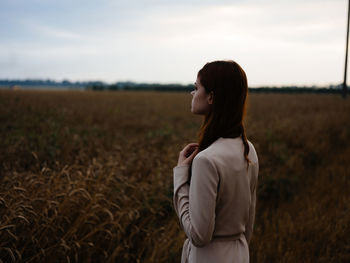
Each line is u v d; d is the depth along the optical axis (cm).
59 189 310
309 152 780
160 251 304
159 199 390
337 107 2041
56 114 1300
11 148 516
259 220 426
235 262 135
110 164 400
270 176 557
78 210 289
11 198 278
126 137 876
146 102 2620
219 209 132
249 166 139
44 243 263
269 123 1172
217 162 124
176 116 1689
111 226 310
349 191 521
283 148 756
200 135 140
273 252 340
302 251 348
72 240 264
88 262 281
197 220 122
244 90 136
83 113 1411
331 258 337
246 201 136
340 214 425
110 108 1709
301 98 3256
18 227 264
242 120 139
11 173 389
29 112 1301
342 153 820
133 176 429
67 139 633
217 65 135
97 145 649
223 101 133
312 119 1268
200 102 139
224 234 134
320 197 498
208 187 122
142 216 357
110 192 350
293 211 452
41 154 514
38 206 285
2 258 245
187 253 151
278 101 2848
